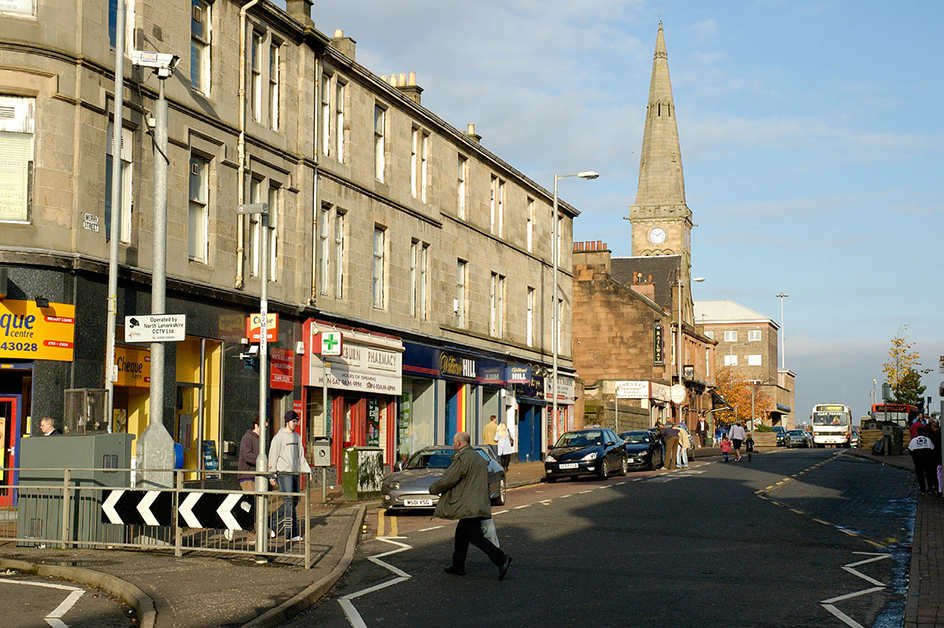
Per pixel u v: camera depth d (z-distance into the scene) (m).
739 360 131.50
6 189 18.38
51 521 14.60
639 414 60.25
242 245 24.27
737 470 36.72
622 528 17.83
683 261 85.94
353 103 30.25
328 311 28.25
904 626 9.36
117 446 14.97
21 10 18.56
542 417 46.72
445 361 35.59
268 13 25.77
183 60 22.33
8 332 17.86
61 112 18.75
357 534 16.67
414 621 9.99
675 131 122.81
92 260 18.94
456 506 12.38
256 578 12.05
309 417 27.56
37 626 9.70
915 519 19.22
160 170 16.27
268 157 25.61
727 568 13.33
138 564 13.10
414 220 34.06
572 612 10.35
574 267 67.00
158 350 15.55
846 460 46.69
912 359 74.62
